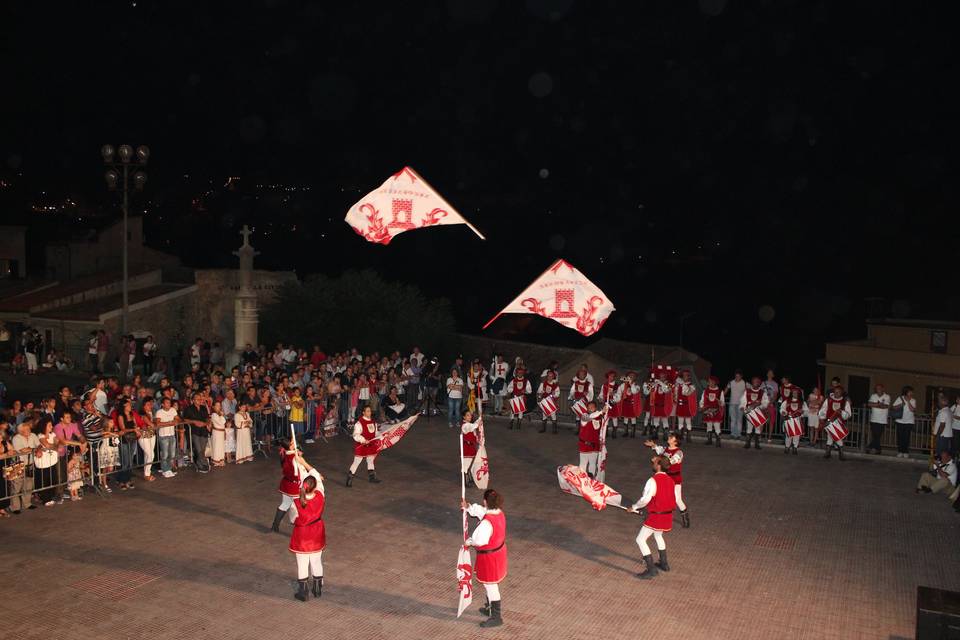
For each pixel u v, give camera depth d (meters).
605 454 16.22
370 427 16.05
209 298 35.47
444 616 10.41
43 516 14.04
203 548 12.62
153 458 16.45
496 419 23.09
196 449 17.16
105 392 18.61
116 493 15.48
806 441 20.53
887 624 10.30
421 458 18.50
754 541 13.29
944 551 12.91
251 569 11.81
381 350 32.59
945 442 17.03
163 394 16.81
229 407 17.97
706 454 19.39
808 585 11.52
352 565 12.05
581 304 12.83
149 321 33.41
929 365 28.41
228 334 36.06
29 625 9.94
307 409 19.64
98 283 35.22
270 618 10.25
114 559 12.11
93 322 31.50
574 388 19.45
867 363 30.19
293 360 26.17
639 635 9.95
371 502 15.12
